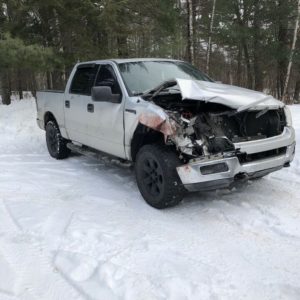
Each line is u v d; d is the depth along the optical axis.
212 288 3.11
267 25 20.98
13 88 27.28
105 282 3.16
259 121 4.89
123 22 13.59
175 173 4.52
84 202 5.06
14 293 3.08
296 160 6.52
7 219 4.48
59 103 6.97
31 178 6.16
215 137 4.43
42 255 3.66
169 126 4.36
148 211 4.75
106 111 5.54
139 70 5.68
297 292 3.09
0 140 9.53
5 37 11.51
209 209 4.75
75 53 12.98
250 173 4.50
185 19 18.55
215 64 28.69
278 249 3.80
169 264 3.45
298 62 20.81
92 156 6.22
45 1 12.03
